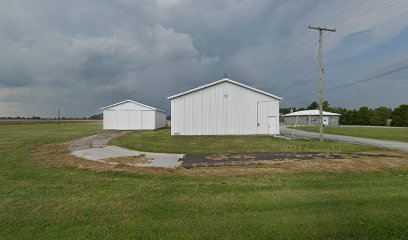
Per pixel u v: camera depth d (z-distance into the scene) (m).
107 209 5.48
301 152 14.06
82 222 4.81
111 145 17.62
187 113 25.67
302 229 4.46
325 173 8.96
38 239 4.16
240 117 25.83
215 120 25.77
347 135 28.97
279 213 5.20
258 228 4.50
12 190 6.95
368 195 6.38
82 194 6.57
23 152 14.23
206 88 25.77
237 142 19.25
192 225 4.64
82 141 20.30
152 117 39.62
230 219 4.91
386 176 8.64
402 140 22.41
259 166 10.12
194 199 6.11
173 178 8.27
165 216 5.09
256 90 25.81
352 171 9.32
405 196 6.28
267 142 19.30
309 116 61.06
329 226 4.59
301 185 7.36
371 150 15.11
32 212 5.32
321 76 19.70
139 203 5.85
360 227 4.55
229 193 6.59
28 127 45.44
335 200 5.98
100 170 9.55
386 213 5.18
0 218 5.02
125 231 4.42
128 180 8.03
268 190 6.85
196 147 16.23
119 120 39.31
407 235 4.25
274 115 25.94
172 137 23.67
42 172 9.25
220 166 10.22
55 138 22.92
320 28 19.61
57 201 6.01
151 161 11.43
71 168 9.95
